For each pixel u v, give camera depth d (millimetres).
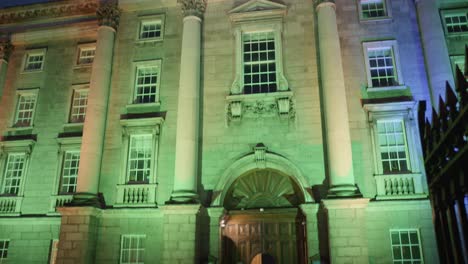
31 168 20516
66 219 17297
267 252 17734
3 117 21891
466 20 18812
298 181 17203
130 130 19172
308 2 19891
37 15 23156
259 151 17672
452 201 4605
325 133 17641
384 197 16297
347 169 16297
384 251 15742
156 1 21219
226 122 18531
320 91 18312
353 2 19625
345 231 15398
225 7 20578
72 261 16609
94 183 18188
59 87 21828
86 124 19000
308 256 16188
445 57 17328
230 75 19328
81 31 22328
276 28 19625
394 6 19312
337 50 18047
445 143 4504
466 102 3801
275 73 19266
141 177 18812
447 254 4793
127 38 21141
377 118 17484
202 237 17000
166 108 19438
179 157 17625
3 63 22672
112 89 20234
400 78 18000
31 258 19016
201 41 20109
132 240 17797
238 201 18344
